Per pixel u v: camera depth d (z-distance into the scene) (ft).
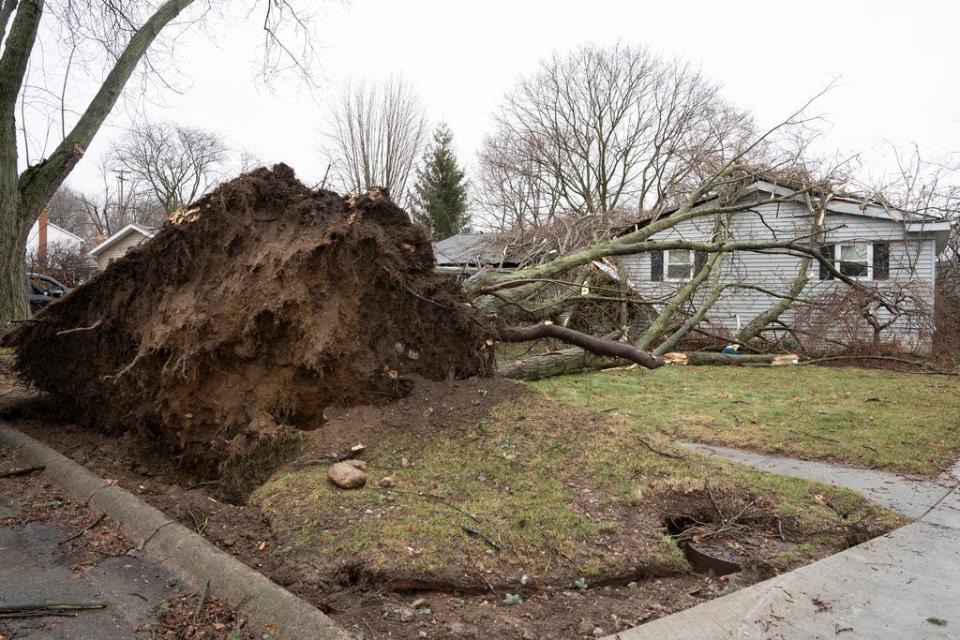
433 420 15.15
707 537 12.25
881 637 8.74
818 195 49.73
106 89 31.45
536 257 46.52
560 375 35.19
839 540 12.21
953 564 11.08
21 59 28.07
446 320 17.16
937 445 19.35
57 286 70.08
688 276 55.83
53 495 13.83
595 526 11.46
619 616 9.16
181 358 14.74
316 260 15.23
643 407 25.40
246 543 10.87
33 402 21.21
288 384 14.99
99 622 8.54
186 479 15.38
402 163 103.91
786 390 30.55
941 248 57.77
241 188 16.47
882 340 45.47
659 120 104.17
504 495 12.39
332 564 9.84
